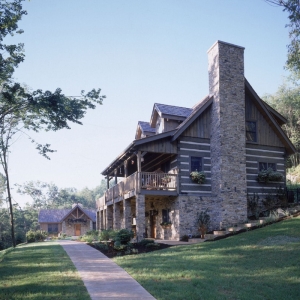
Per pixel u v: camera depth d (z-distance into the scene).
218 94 20.27
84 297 7.51
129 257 13.22
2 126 25.31
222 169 19.53
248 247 13.01
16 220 63.75
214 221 19.75
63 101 17.08
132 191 20.14
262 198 21.52
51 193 90.00
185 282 8.82
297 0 13.81
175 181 19.97
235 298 7.71
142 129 23.69
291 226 14.91
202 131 20.78
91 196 113.50
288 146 22.84
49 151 21.98
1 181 54.34
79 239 27.50
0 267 12.02
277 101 42.38
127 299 7.40
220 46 20.72
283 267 10.26
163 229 21.41
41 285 8.68
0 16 15.68
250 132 22.06
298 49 16.70
